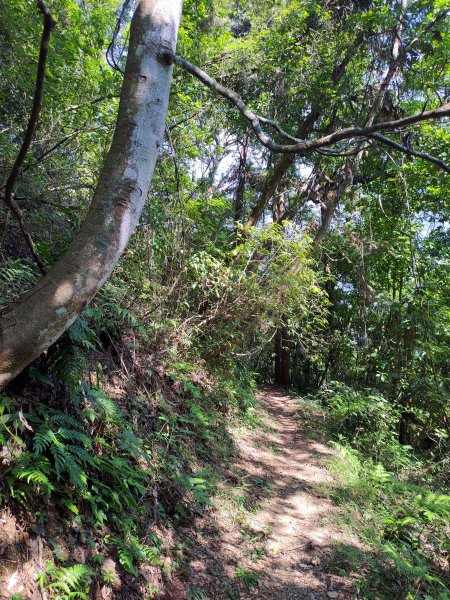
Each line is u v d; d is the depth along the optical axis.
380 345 11.63
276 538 4.36
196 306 7.06
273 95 10.39
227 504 4.57
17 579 2.27
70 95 6.46
